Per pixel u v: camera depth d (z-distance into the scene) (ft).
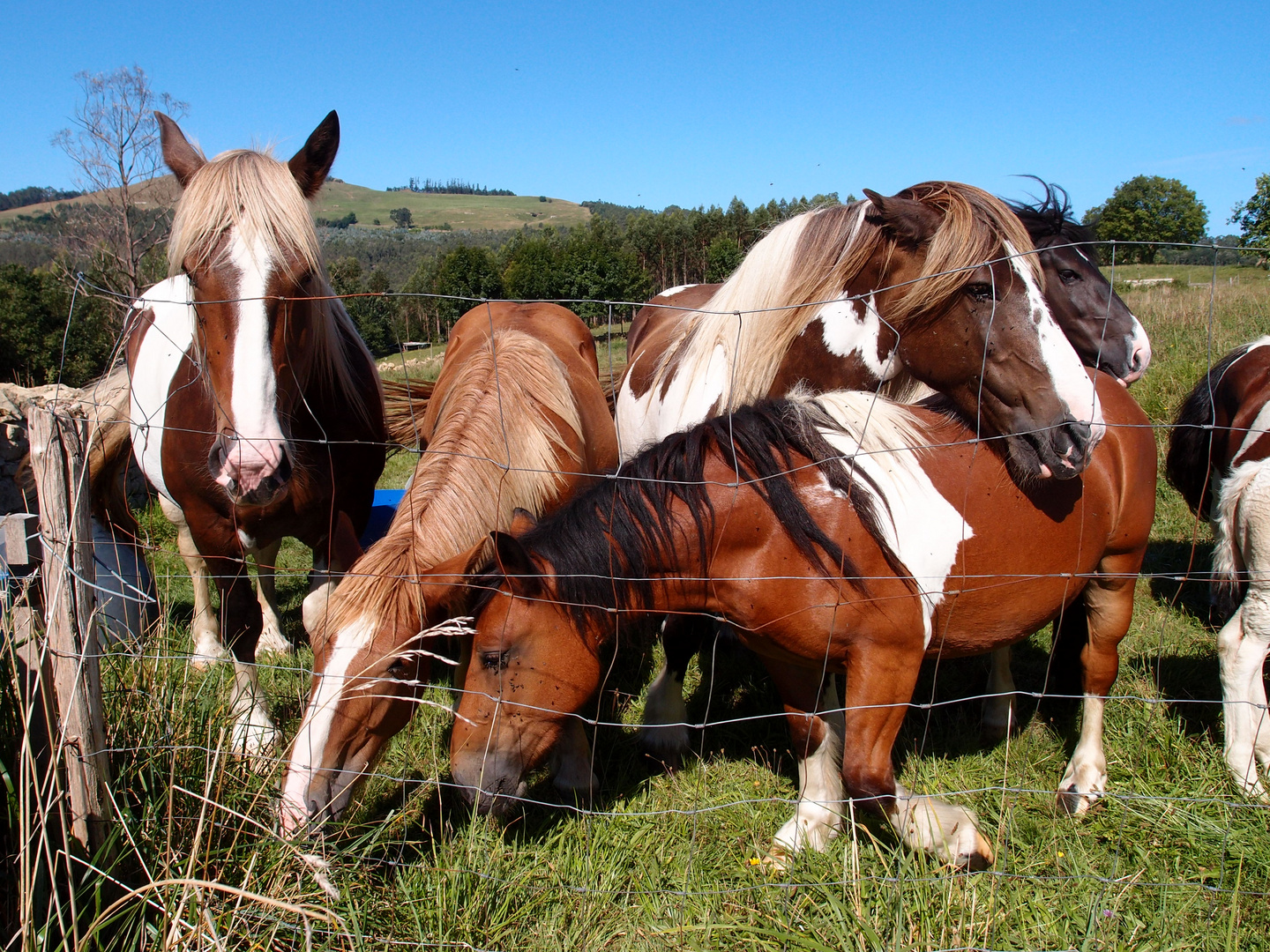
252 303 7.50
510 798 6.64
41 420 5.49
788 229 9.05
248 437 7.31
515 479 8.00
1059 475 6.93
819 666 7.09
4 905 5.98
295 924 5.87
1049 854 7.32
